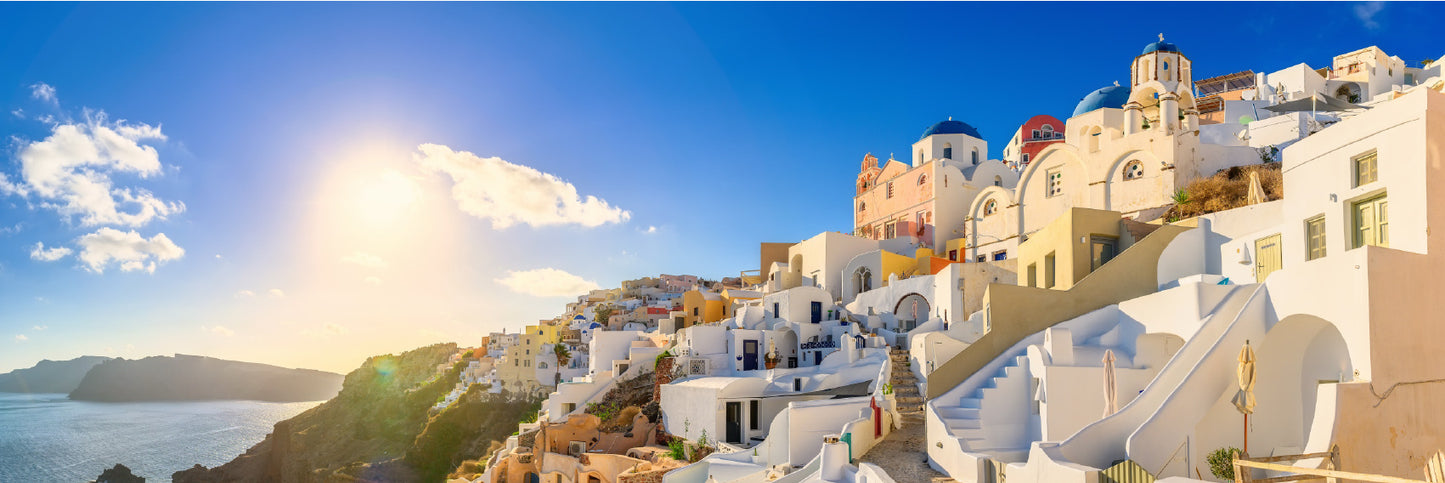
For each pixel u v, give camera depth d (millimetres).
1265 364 18047
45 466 144750
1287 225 20469
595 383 47906
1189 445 16969
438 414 82812
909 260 51500
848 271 52906
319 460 97000
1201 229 27609
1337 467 13383
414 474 76062
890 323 45000
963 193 60906
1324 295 15883
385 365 138375
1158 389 18188
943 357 30203
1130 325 23484
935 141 71812
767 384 35781
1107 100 65062
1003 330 25000
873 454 23250
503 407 81562
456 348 138125
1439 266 15516
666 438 38344
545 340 86625
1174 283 25969
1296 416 17922
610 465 36531
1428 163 15578
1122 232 29438
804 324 44094
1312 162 19422
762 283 69438
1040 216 49125
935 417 21906
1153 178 42625
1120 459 17250
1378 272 14648
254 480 104125
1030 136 76000
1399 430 14383
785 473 24984
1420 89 15828
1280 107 51062
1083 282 25766
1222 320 19594
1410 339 14898
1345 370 16344
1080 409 21078
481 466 57031
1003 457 20172
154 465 145125
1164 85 56250
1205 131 55219
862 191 71562
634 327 81562
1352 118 17922
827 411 26859
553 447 40656
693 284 121000
